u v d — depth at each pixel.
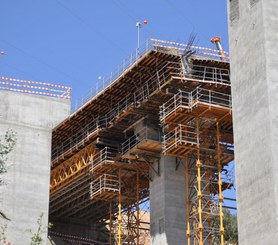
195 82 61.47
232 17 54.28
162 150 64.31
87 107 72.69
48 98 79.31
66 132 77.88
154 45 63.00
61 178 78.94
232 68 53.16
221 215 59.09
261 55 49.94
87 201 84.31
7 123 73.12
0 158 34.12
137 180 70.69
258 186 47.53
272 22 50.62
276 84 49.00
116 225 77.31
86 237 91.12
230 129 63.44
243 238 47.91
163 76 64.69
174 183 65.38
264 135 48.03
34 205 70.38
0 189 69.44
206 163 63.41
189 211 62.03
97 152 73.00
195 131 61.97
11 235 67.94
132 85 68.12
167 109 64.56
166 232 63.38
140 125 67.75
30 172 71.69
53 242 87.69
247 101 50.56
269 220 45.81
